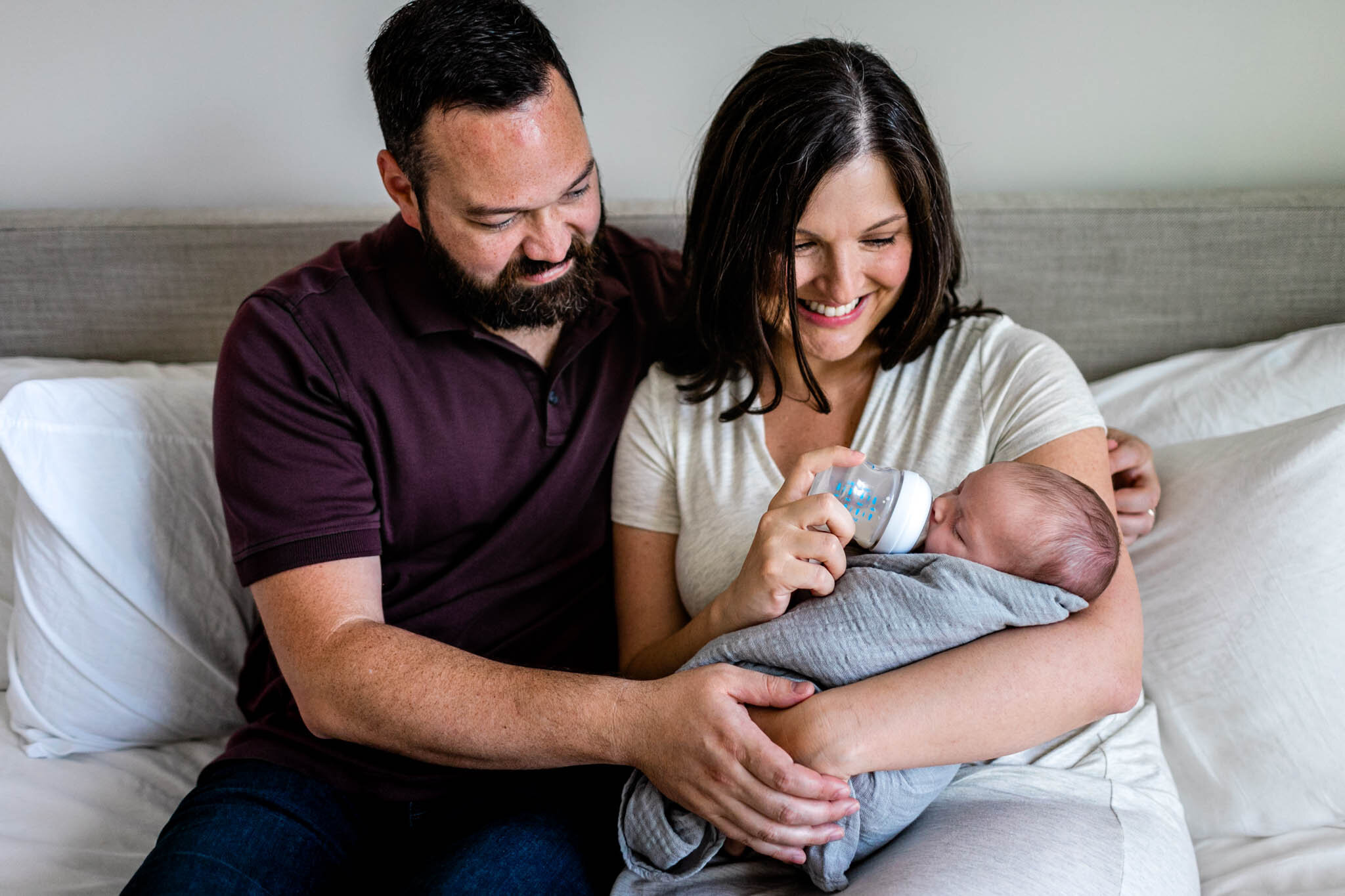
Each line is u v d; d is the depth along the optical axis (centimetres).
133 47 166
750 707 101
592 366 131
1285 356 144
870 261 111
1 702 149
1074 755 112
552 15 165
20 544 134
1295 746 114
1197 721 119
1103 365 160
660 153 173
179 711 139
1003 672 96
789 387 127
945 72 163
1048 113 163
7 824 123
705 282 120
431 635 125
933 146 109
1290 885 106
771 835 95
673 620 128
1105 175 166
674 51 166
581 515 131
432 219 113
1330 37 151
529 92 105
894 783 97
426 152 108
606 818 121
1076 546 99
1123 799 104
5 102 169
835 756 94
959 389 119
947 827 100
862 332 118
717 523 122
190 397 143
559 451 127
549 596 130
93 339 167
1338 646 113
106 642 135
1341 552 114
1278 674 115
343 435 117
